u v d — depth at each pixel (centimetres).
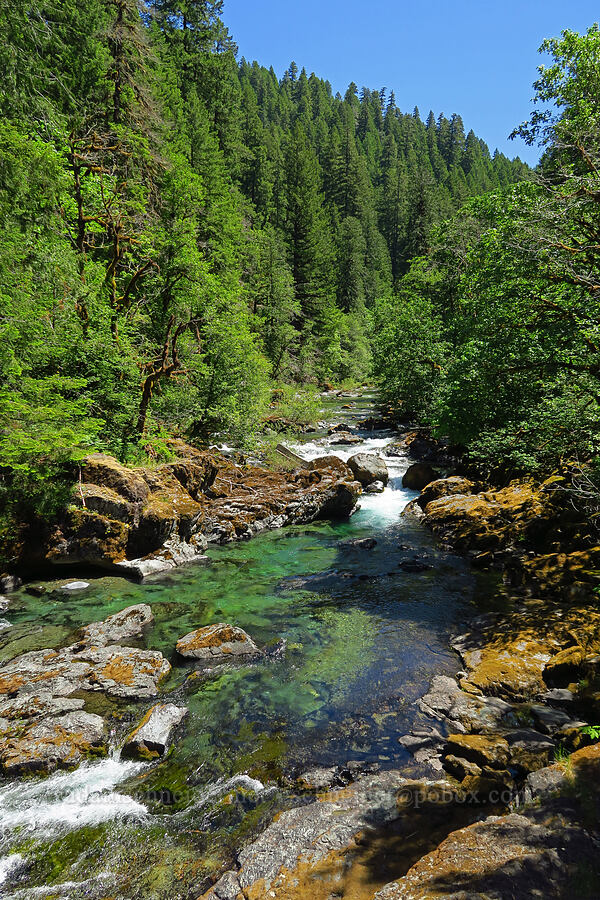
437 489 1516
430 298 2866
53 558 979
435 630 788
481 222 2233
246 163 5762
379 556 1141
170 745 538
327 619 837
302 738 543
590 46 1253
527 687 600
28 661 677
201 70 4591
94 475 1089
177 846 414
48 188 1134
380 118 16288
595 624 716
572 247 777
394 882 310
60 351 1266
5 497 965
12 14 1041
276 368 4206
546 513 1098
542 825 348
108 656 691
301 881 354
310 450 2214
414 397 2362
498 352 1050
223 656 718
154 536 1098
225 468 1661
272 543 1254
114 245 1645
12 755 502
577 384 937
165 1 4434
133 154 1988
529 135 1432
